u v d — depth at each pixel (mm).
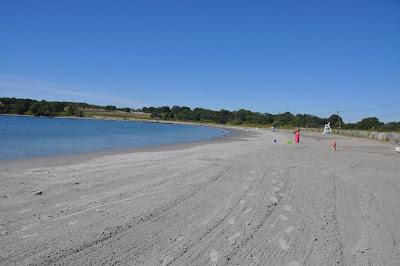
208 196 9789
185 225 7270
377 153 26234
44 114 154875
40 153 21500
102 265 5344
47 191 9977
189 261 5598
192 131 78125
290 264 5613
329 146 33125
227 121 162250
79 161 17281
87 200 9016
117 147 27578
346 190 11102
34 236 6402
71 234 6539
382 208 9023
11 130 49781
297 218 7977
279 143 37094
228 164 16562
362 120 109562
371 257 5965
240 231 7027
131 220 7453
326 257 5910
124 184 11188
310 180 12711
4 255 5574
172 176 12844
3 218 7383
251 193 10320
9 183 11023
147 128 84438
